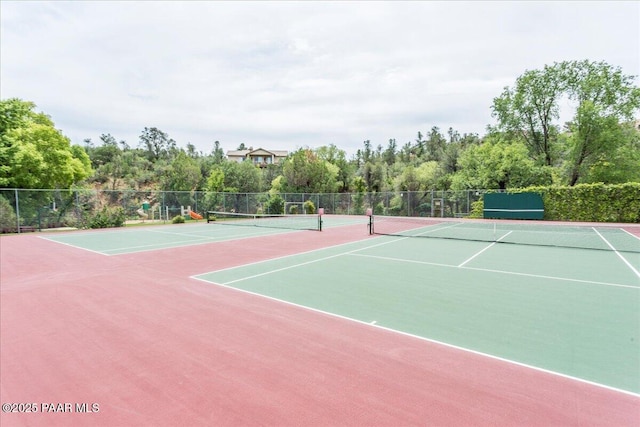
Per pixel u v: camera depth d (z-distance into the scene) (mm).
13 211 19219
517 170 27938
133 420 2709
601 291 6305
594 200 22281
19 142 20891
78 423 2697
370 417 2682
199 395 3035
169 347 4023
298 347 3984
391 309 5328
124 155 51812
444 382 3189
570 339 4152
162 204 26703
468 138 54250
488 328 4527
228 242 13688
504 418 2643
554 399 2893
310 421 2645
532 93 28656
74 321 4949
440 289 6492
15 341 4289
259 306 5516
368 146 68312
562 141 30000
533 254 10508
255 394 3033
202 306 5539
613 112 25922
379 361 3623
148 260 9734
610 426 2535
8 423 2715
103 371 3504
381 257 10094
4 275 8141
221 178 34062
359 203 33312
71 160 25031
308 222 24922
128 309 5434
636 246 12078
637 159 26172
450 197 28281
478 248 11844
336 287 6680
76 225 21516
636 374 3301
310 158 39156
